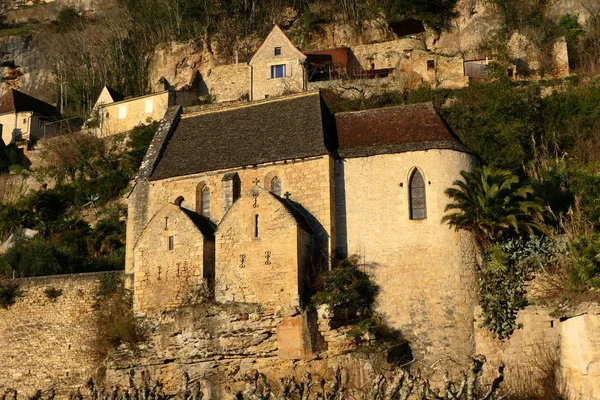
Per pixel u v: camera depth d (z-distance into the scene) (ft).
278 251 232.53
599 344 208.95
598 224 243.60
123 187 363.56
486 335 223.71
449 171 239.71
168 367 233.14
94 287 257.96
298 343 225.35
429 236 234.38
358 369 217.97
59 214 363.56
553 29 406.62
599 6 418.31
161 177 261.24
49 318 258.37
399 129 252.62
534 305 221.87
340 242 241.55
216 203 253.65
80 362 251.39
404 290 232.32
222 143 264.52
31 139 436.35
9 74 537.65
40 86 528.22
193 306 235.40
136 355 236.43
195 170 257.96
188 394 181.78
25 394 252.62
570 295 217.36
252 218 237.45
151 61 474.08
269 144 255.91
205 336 231.91
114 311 252.62
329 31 456.86
